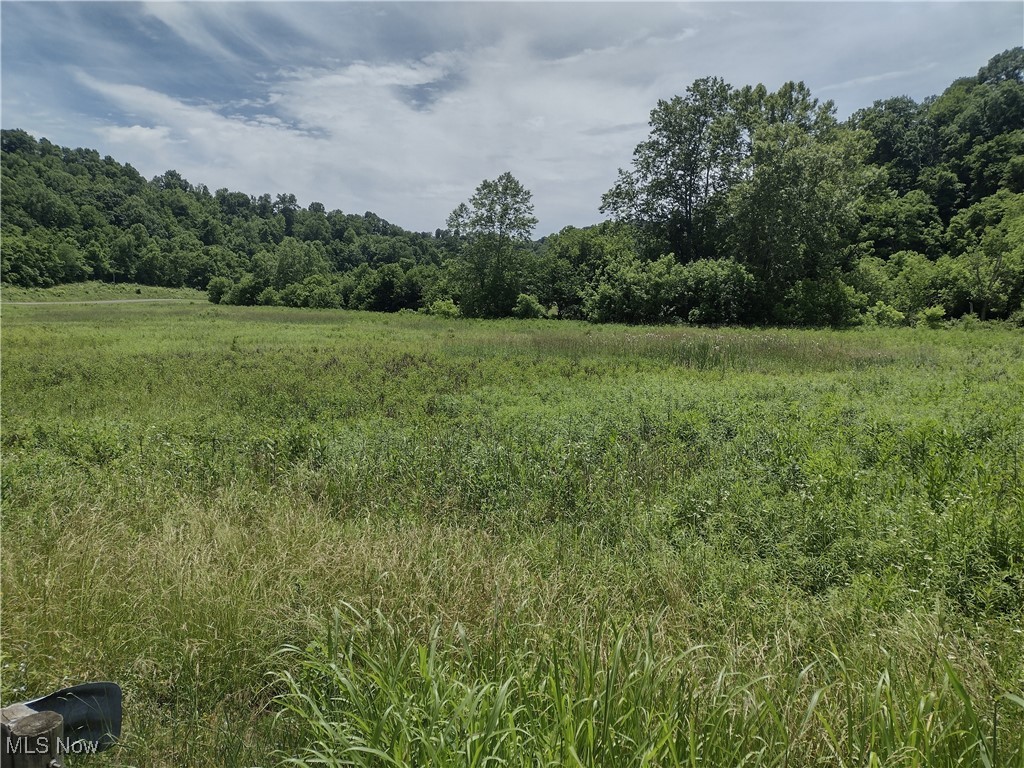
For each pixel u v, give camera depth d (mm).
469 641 3693
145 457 7992
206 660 3797
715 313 37812
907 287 38312
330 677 3359
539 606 4156
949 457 7137
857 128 66938
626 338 23938
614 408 10758
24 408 12320
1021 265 34625
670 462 7605
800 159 36562
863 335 27031
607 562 5066
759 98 44844
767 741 2783
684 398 11695
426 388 14352
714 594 4523
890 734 2676
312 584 4359
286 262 84438
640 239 47969
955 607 4266
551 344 22828
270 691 3715
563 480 6887
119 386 14500
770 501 5996
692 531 5762
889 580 4547
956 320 35500
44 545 5117
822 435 8516
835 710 3006
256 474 7547
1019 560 4762
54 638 3898
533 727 2713
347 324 38688
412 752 2646
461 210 50875
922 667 3391
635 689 2898
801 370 17156
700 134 45344
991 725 2885
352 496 6973
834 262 40875
